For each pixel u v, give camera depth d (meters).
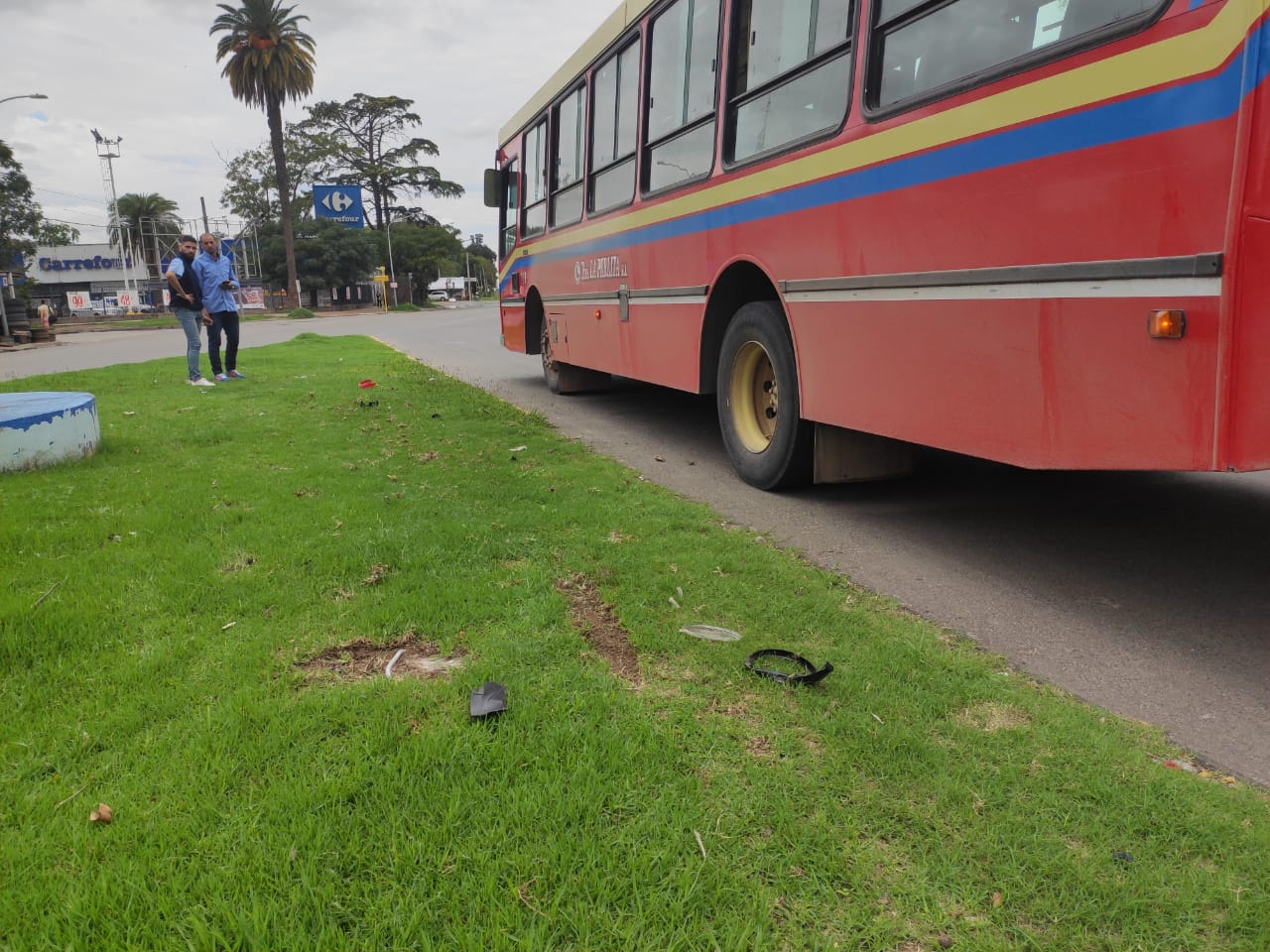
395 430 7.56
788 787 2.26
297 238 66.69
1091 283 3.07
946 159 3.70
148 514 4.74
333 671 2.91
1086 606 3.64
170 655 2.97
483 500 5.05
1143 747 2.51
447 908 1.84
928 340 3.89
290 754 2.37
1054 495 5.45
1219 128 2.63
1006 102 3.38
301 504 4.95
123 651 3.04
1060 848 2.04
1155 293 2.86
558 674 2.83
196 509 4.85
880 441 5.36
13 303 29.53
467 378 12.67
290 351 17.39
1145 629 3.41
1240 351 2.70
